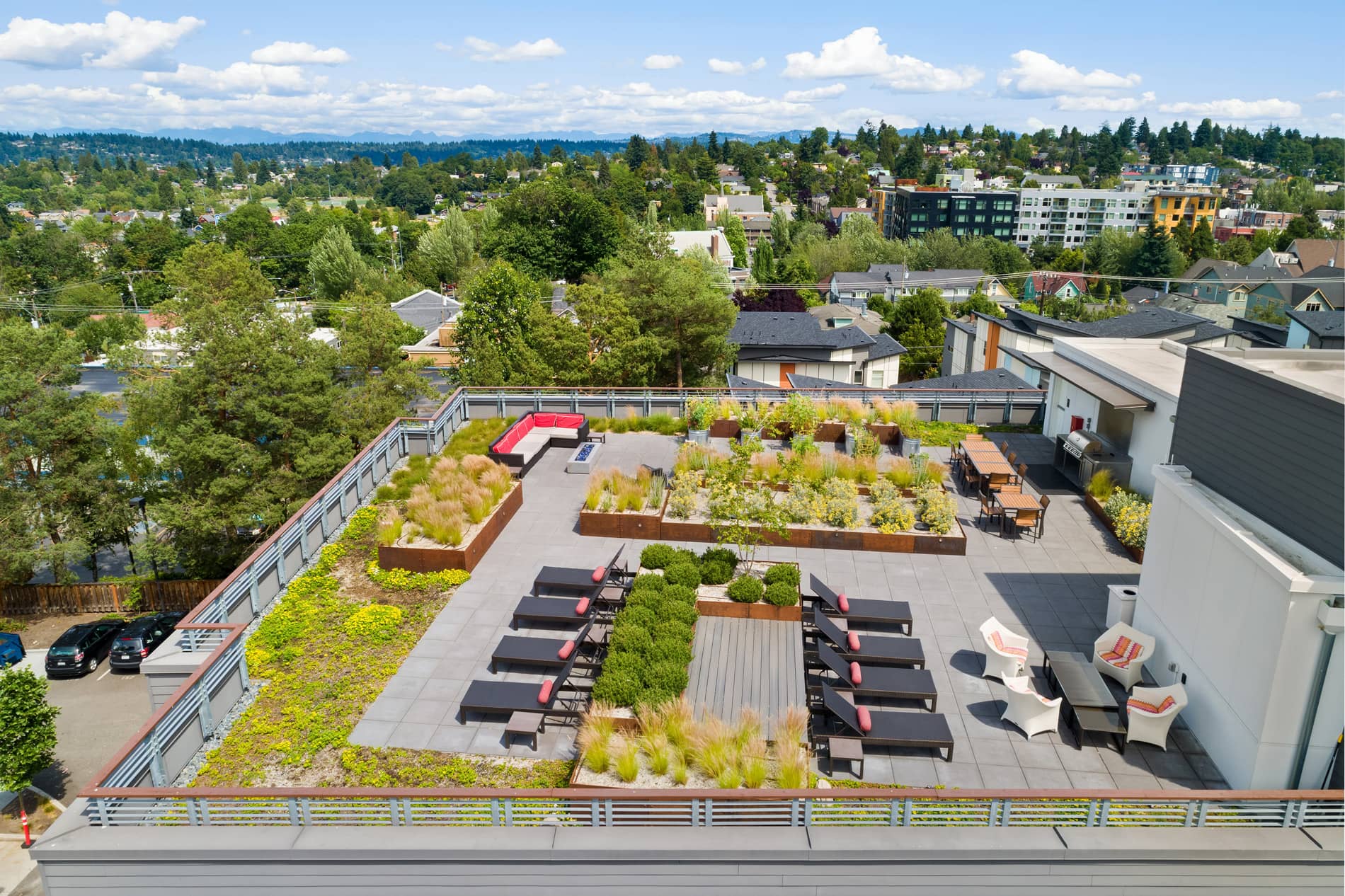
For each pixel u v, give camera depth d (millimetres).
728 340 43219
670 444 20562
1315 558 8781
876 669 10703
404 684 11102
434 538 14516
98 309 77562
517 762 9570
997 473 16516
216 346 26953
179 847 7953
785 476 17109
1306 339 42688
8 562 28172
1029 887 8094
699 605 12352
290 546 14203
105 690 23156
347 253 85250
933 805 8438
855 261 109812
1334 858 7918
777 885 8094
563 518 16281
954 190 155875
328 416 28672
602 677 10352
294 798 8195
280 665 11719
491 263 85062
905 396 22953
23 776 16953
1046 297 91750
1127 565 14445
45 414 28531
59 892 8195
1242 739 9180
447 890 8141
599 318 34969
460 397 22578
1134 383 16609
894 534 14789
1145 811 8203
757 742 9055
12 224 170375
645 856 7957
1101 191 147125
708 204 174250
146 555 29688
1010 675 10953
